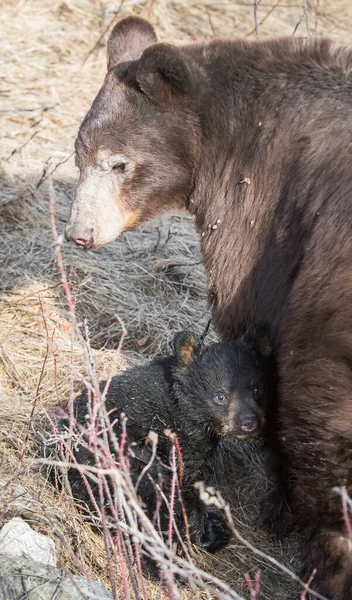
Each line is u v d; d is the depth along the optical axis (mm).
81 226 10523
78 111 18234
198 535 9797
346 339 7984
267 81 9820
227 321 10164
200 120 10172
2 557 8305
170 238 15328
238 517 10406
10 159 16547
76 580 8266
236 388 9617
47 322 12891
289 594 9461
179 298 14062
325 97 9375
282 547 10062
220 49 10250
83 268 14164
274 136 9539
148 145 10297
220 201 10062
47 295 13477
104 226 10539
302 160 9172
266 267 9406
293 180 9211
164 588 9070
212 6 21953
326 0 22531
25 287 13633
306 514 8406
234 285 9898
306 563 8305
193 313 13742
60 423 10406
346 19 21953
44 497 9555
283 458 9469
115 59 11273
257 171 9625
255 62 9977
